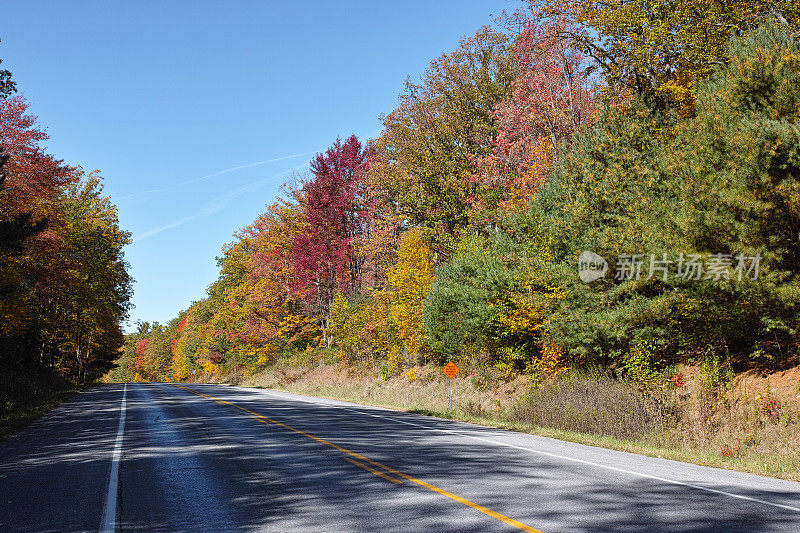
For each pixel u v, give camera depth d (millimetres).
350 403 26000
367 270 49250
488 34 41281
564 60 29109
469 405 22297
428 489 7574
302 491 7551
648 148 20062
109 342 68125
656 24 23875
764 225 14211
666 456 11234
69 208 42031
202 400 26438
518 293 23938
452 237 40344
